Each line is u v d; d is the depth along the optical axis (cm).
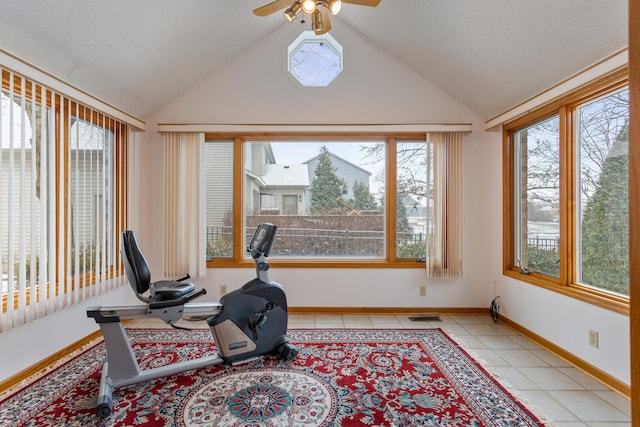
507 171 320
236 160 349
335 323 317
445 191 338
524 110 280
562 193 248
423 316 338
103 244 278
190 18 260
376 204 360
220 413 177
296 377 214
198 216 337
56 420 172
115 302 303
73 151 248
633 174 85
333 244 361
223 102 343
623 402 188
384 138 352
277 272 348
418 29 282
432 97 345
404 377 215
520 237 311
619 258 209
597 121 225
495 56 256
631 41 86
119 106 300
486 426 168
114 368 197
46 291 219
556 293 249
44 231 217
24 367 212
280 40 344
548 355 248
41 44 204
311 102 344
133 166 328
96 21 213
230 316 229
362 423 169
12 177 196
